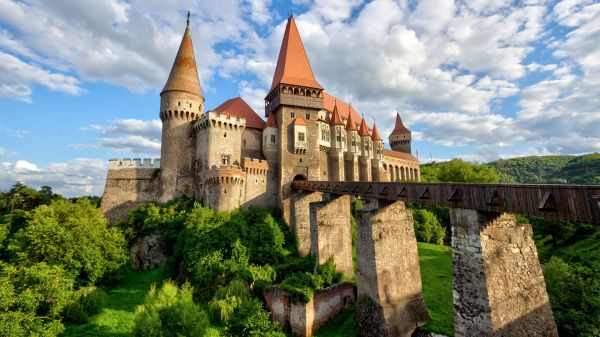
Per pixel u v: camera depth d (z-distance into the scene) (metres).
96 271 32.62
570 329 18.97
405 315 23.64
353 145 62.75
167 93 51.34
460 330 16.05
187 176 50.44
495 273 15.24
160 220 42.91
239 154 50.31
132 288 34.97
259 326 23.61
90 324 27.22
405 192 22.39
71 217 34.91
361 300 25.00
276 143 52.34
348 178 61.88
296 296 26.95
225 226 36.88
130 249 41.84
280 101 51.59
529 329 15.36
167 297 25.12
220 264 32.88
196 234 35.75
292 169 50.50
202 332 22.78
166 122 51.25
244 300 28.33
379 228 24.44
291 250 41.16
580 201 11.85
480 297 15.08
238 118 50.50
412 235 26.12
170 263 37.94
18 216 53.19
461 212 16.84
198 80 54.75
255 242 37.66
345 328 26.62
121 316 28.69
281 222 46.38
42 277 24.03
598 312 19.47
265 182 49.56
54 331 22.39
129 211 49.06
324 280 31.66
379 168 69.38
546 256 42.59
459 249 16.61
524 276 15.98
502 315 14.78
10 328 19.36
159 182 49.75
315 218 35.81
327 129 58.59
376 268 23.50
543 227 47.31
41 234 31.47
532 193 13.67
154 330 21.77
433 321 23.89
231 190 43.81
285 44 58.22
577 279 22.70
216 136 47.97
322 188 38.44
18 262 31.30
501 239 15.93
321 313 27.55
